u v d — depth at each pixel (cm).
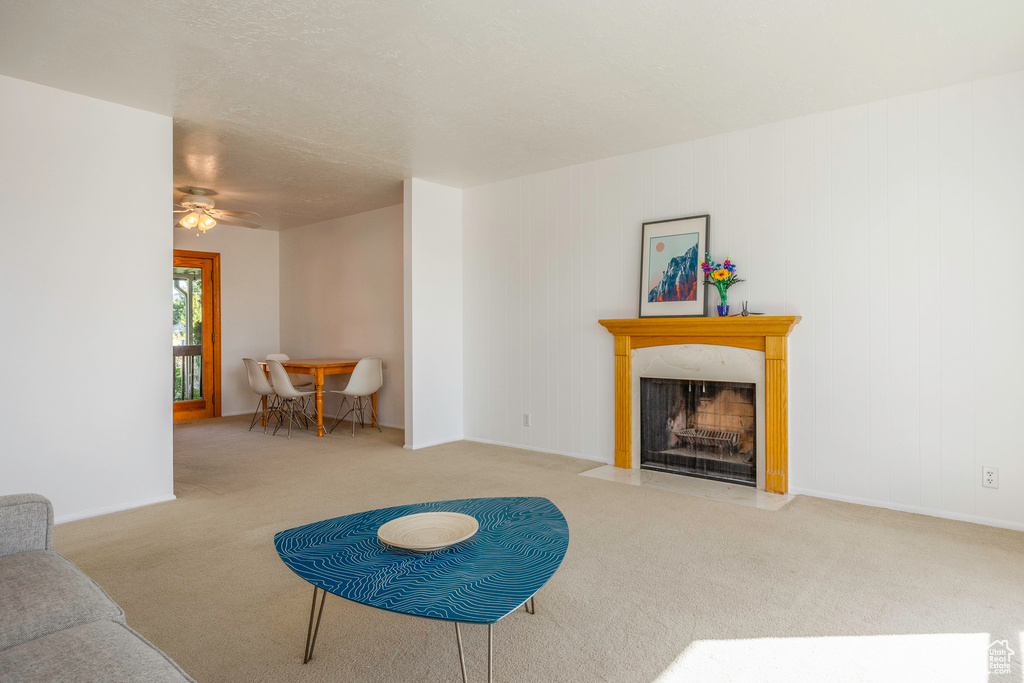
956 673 180
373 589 156
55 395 327
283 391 603
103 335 345
